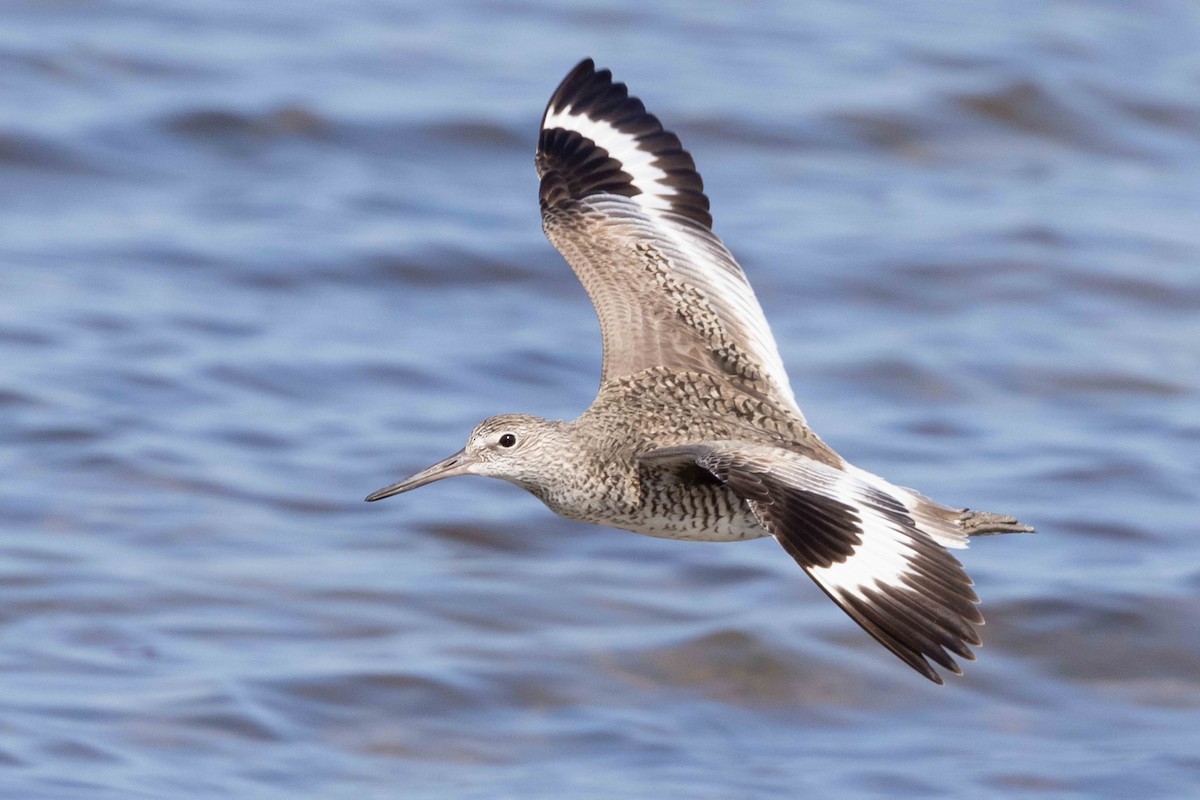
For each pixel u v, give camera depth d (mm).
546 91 27453
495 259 22547
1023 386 20016
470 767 13086
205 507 16391
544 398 19219
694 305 10617
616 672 14359
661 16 31078
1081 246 23484
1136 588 15617
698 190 11133
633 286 10711
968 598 8352
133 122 25578
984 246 23359
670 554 16234
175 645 14227
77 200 23672
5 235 22406
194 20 29641
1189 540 16562
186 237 22688
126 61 27531
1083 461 18125
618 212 11141
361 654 14305
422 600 15148
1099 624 15172
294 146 25516
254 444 17656
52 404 18000
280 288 21547
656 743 13500
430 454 17719
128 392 18500
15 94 26172
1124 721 14117
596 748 13383
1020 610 15367
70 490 16453
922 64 28969
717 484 9828
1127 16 32594
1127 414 19469
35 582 14906
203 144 25344
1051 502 17234
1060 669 14719
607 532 16531
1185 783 13133
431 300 21641
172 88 26750
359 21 30234
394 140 25797
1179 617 15258
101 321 20141
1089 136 27203
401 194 24375
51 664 13820
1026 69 28625
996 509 16984
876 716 14109
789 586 15758
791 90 27797
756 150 26016
